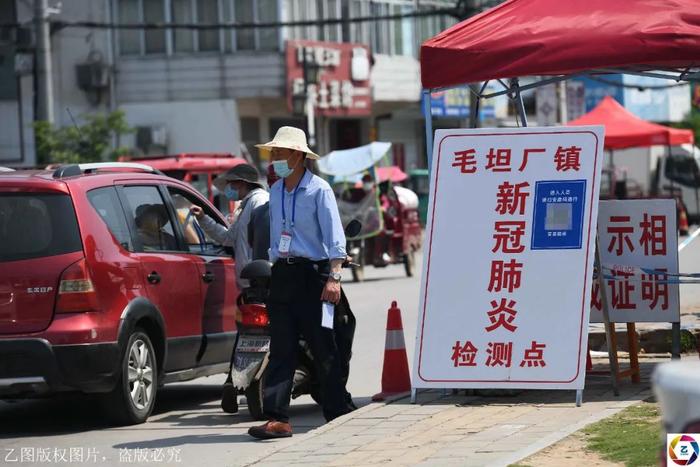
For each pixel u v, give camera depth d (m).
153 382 19.64
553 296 17.80
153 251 20.16
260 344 18.89
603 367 21.52
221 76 73.06
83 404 21.95
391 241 50.25
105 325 18.44
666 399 6.86
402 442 15.62
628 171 85.88
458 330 18.14
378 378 23.61
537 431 15.80
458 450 14.87
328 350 17.55
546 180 18.06
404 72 81.19
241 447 17.03
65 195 18.64
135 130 64.69
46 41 56.62
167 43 73.69
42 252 18.41
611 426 15.55
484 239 18.22
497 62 19.03
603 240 19.64
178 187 21.66
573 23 18.88
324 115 76.75
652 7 18.81
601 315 19.81
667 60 18.23
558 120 70.31
